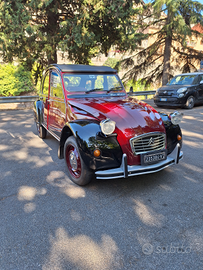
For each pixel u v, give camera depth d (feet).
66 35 32.96
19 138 20.04
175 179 12.00
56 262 6.57
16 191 10.74
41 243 7.32
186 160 14.67
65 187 11.14
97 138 9.82
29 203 9.69
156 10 47.06
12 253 6.92
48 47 33.63
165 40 53.83
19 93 37.93
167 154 11.91
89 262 6.56
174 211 9.08
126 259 6.68
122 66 55.06
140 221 8.45
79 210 9.16
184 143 18.28
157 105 36.60
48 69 16.43
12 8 31.32
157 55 57.26
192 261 6.61
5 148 17.25
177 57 58.18
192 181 11.75
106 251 6.98
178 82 37.27
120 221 8.45
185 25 45.93
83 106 12.10
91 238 7.55
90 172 10.36
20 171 13.05
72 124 10.78
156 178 12.15
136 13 37.88
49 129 16.65
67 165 11.95
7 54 34.45
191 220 8.50
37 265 6.47
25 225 8.22
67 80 13.73
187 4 48.42
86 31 32.89
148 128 10.58
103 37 38.09
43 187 11.14
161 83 60.18
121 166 10.16
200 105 39.52
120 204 9.61
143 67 56.80
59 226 8.16
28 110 35.55
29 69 39.47
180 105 33.88
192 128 23.29
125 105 12.11
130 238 7.55
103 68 15.51
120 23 34.37
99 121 10.68
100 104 12.19
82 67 14.85
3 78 36.99
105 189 10.96
